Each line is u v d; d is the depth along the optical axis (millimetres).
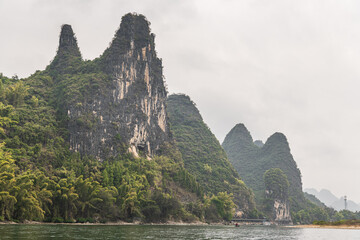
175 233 89750
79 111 155375
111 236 70688
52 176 115750
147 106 191875
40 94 166875
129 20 195000
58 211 107438
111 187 125438
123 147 166875
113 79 176250
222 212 187250
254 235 99688
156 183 159875
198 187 186750
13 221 91625
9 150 114875
